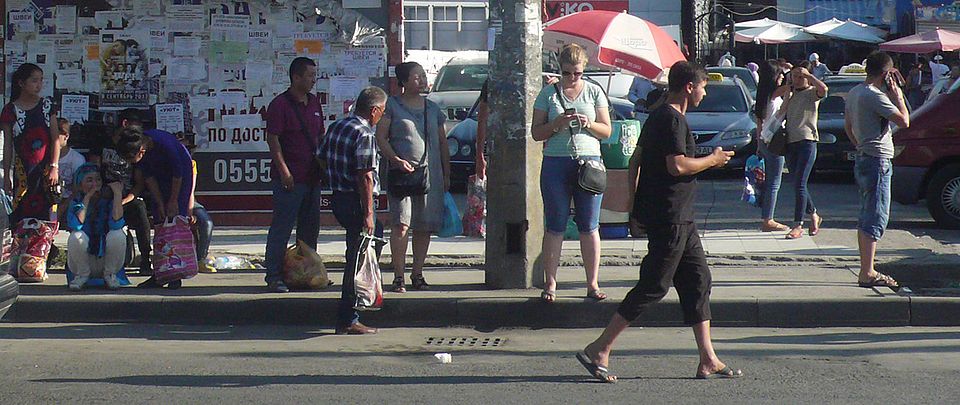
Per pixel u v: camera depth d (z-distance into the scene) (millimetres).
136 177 10977
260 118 13844
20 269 11164
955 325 9938
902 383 7910
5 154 11398
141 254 11641
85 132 13797
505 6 10469
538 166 10758
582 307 10062
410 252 12734
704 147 21188
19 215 11359
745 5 43625
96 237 10898
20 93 11398
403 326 10211
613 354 8969
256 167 13906
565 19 15023
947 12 40344
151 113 13812
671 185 7758
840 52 42531
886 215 10547
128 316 10406
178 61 13750
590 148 9805
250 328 10203
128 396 7734
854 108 10453
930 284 11414
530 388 7883
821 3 42906
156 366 8672
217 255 12344
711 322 10055
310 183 10773
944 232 15086
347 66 13633
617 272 11633
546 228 10008
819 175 22438
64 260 12203
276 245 10719
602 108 9805
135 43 13750
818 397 7539
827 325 9992
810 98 13195
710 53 40281
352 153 9562
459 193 19766
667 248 7770
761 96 13703
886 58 10336
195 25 13711
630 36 14602
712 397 7562
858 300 9969
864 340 9414
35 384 8086
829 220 16016
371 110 9641
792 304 10000
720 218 15891
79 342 9617
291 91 10633
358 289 9672
